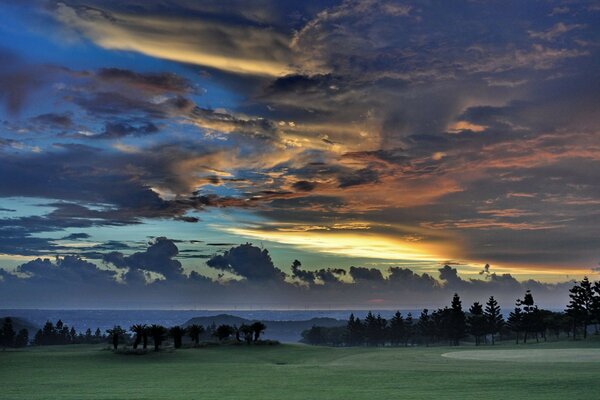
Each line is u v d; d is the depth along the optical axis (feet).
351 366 242.17
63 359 306.35
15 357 312.29
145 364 287.07
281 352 386.32
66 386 171.12
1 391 157.07
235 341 443.32
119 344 440.04
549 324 652.89
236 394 138.72
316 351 400.67
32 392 152.87
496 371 193.36
